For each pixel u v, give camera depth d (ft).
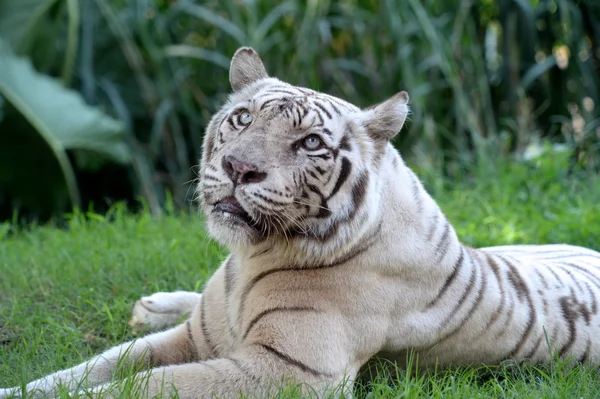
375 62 59.98
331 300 23.81
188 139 63.82
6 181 57.67
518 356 26.53
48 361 26.32
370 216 23.99
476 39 60.85
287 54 60.34
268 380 22.57
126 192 63.67
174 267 35.27
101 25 61.62
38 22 57.82
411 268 24.57
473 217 43.29
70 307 31.83
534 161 50.98
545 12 61.21
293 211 23.54
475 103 58.34
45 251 37.93
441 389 24.40
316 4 58.44
